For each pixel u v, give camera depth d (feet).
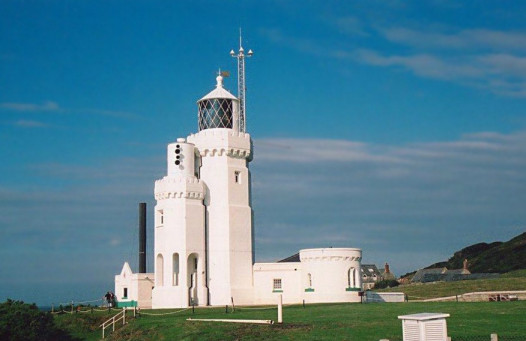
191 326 163.02
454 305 181.16
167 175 252.42
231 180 256.32
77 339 195.72
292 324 152.46
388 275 574.97
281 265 252.62
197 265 247.29
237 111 266.77
